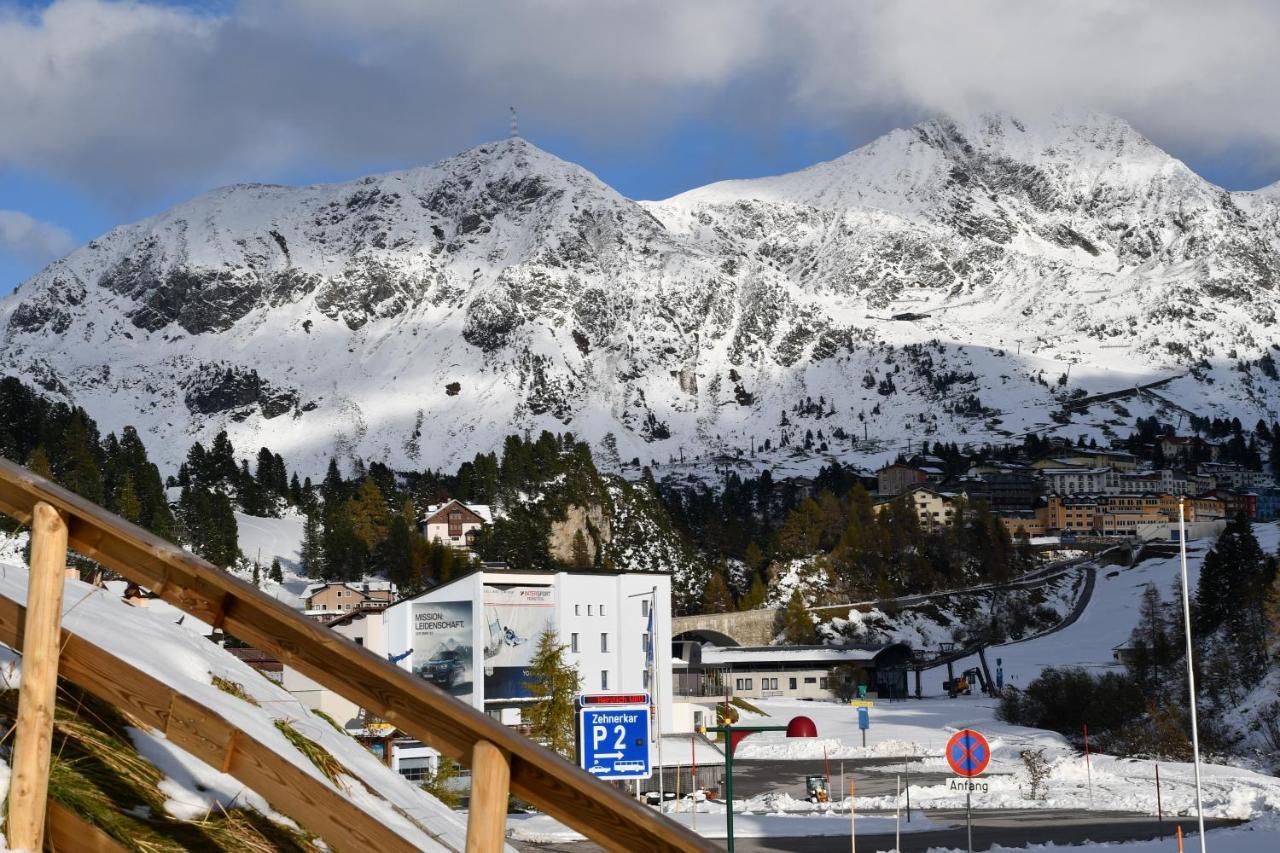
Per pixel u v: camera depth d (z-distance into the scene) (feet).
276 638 17.33
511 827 176.76
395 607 366.84
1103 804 234.58
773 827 199.31
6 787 18.11
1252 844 159.74
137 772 21.27
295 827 22.43
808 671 588.50
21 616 18.88
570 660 363.15
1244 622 548.72
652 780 262.67
